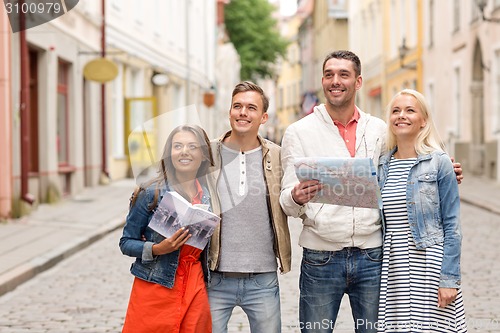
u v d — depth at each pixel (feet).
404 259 13.83
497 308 23.91
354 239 13.91
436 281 13.69
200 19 127.54
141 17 85.15
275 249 14.08
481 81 76.13
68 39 58.34
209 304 14.02
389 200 13.94
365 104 137.08
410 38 103.14
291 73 244.22
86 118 66.44
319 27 188.44
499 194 59.77
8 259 31.58
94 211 49.03
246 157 14.10
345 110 14.23
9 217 43.37
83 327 22.26
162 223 13.04
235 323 22.54
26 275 29.17
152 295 13.32
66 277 29.94
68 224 42.70
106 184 69.56
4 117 42.88
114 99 75.97
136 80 84.84
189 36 115.96
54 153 54.03
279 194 14.07
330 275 14.10
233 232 13.88
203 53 131.34
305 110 65.62
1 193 43.16
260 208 13.94
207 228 13.12
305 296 14.38
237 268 13.84
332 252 14.03
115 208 50.80
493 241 37.60
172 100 104.53
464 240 38.04
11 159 43.37
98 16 66.64
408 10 104.12
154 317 13.30
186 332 13.38
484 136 74.38
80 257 34.53
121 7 76.38
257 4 177.06
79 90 61.77
